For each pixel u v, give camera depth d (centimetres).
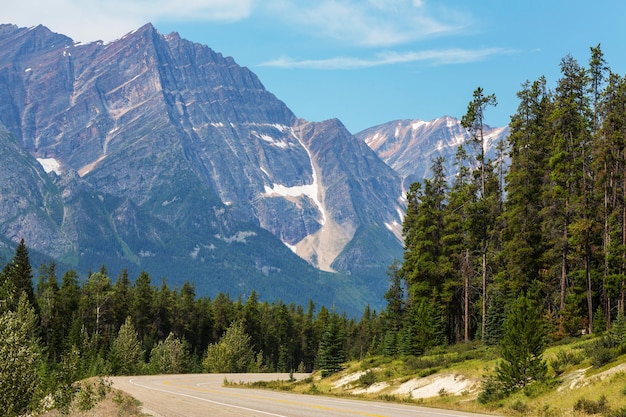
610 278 5375
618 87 5834
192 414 2864
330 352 7081
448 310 7094
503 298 6006
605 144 5578
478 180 7106
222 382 6762
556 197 5878
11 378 2414
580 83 6194
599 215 5675
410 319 6981
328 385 6081
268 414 2769
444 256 7050
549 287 6047
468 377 4369
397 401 3888
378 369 6034
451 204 7231
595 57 6203
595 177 6025
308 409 3036
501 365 3681
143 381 6494
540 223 6100
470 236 6862
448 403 3900
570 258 5750
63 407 2855
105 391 3575
